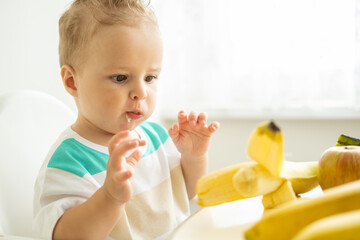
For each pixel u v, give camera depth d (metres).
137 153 0.63
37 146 0.82
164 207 0.88
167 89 1.95
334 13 1.63
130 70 0.75
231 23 1.80
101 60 0.73
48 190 0.69
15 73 1.17
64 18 0.81
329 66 1.65
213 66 1.86
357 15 1.58
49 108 0.88
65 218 0.62
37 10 1.27
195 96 1.91
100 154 0.80
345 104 1.65
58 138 0.83
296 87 1.71
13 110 0.80
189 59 1.90
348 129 1.66
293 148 1.75
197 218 0.49
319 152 1.71
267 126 0.39
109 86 0.74
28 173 0.78
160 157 0.94
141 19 0.76
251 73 1.79
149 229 0.83
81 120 0.82
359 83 1.60
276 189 0.45
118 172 0.55
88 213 0.59
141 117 0.78
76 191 0.69
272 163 0.41
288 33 1.70
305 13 1.67
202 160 0.92
